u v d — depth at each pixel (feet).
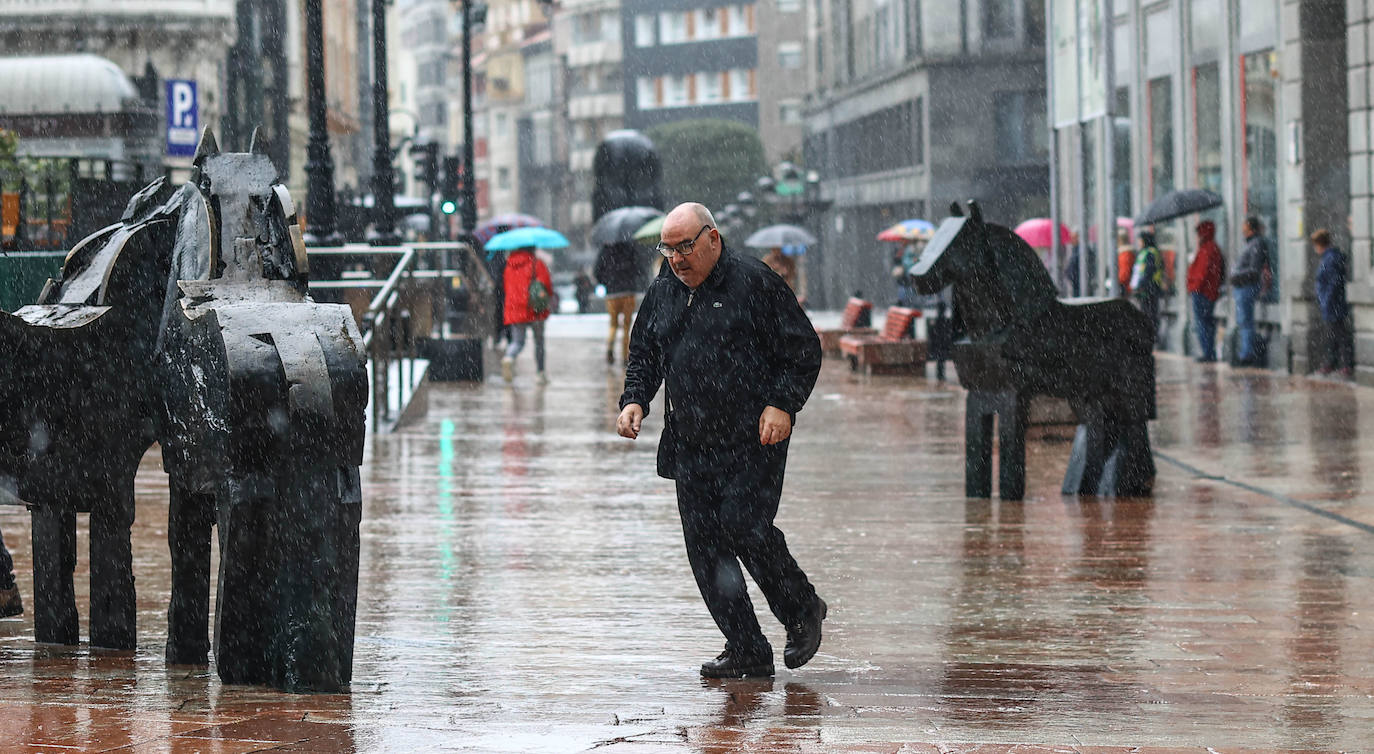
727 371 33.24
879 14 388.37
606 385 135.03
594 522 61.21
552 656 37.93
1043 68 342.64
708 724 29.48
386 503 66.33
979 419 67.72
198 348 32.76
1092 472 68.49
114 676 34.19
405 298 116.78
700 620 42.86
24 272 76.02
